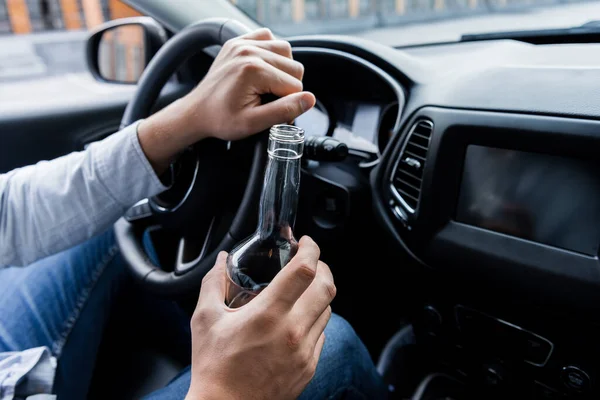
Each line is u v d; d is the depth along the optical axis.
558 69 0.73
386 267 1.04
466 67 0.87
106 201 0.78
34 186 0.80
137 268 0.85
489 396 0.98
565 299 0.71
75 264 0.97
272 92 0.64
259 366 0.44
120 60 1.82
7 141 1.28
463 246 0.79
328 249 1.01
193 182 0.76
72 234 0.80
